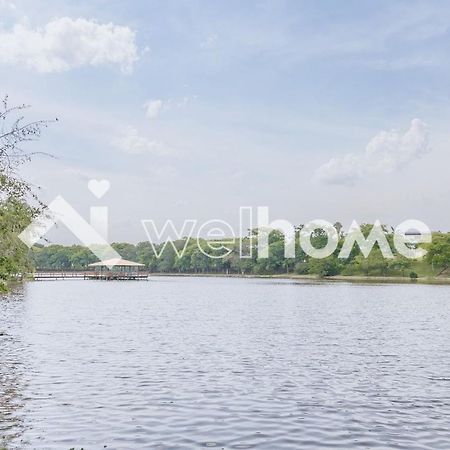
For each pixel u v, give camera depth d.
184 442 13.27
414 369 22.61
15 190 14.70
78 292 86.81
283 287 109.62
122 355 25.52
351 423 14.91
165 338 32.03
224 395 17.81
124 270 165.12
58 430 13.99
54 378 20.11
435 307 58.31
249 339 31.88
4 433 13.66
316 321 43.28
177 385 19.20
